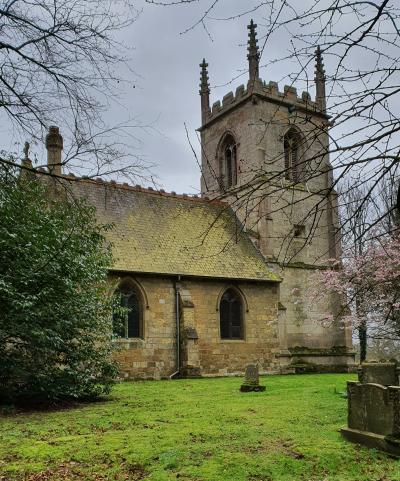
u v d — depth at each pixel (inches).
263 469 323.0
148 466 335.3
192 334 1059.9
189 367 1047.6
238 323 1178.6
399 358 1131.3
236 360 1144.2
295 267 1272.1
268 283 1213.1
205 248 1184.8
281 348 1197.7
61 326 624.4
